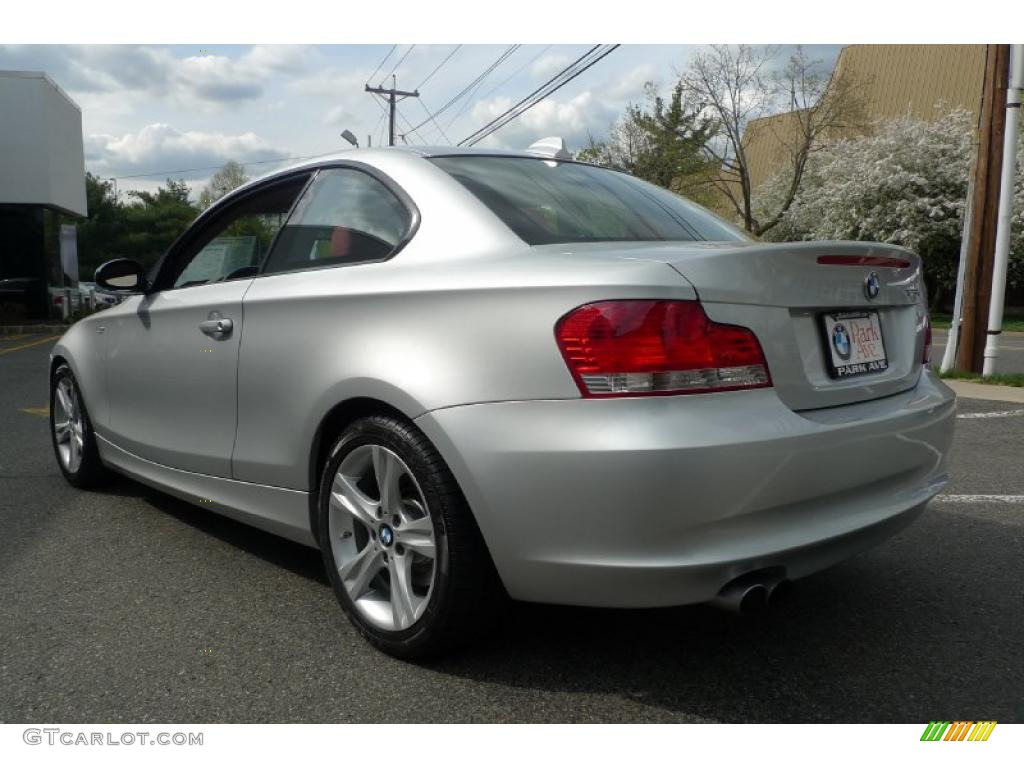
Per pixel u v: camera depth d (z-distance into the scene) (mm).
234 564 3314
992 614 2818
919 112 36156
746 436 2027
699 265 2100
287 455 2809
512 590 2230
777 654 2529
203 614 2824
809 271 2297
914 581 3121
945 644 2596
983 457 5203
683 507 1979
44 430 6227
